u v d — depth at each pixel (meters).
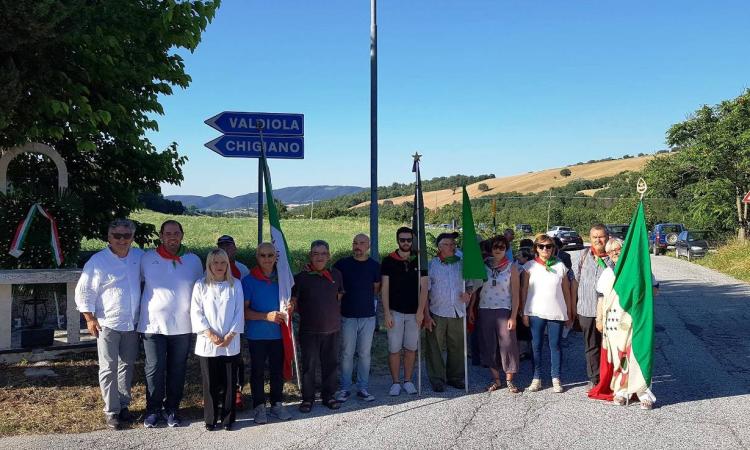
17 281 6.92
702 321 11.32
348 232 38.12
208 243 28.98
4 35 6.38
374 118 9.20
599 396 6.40
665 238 34.16
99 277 5.38
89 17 7.33
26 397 5.98
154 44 8.94
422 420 5.70
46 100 7.14
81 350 7.37
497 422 5.64
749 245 24.88
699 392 6.61
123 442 5.06
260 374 5.67
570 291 6.87
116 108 7.92
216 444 5.06
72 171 10.48
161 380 5.52
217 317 5.39
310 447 5.01
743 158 30.39
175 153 11.48
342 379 6.43
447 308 6.75
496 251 6.78
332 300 6.03
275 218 6.02
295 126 7.90
